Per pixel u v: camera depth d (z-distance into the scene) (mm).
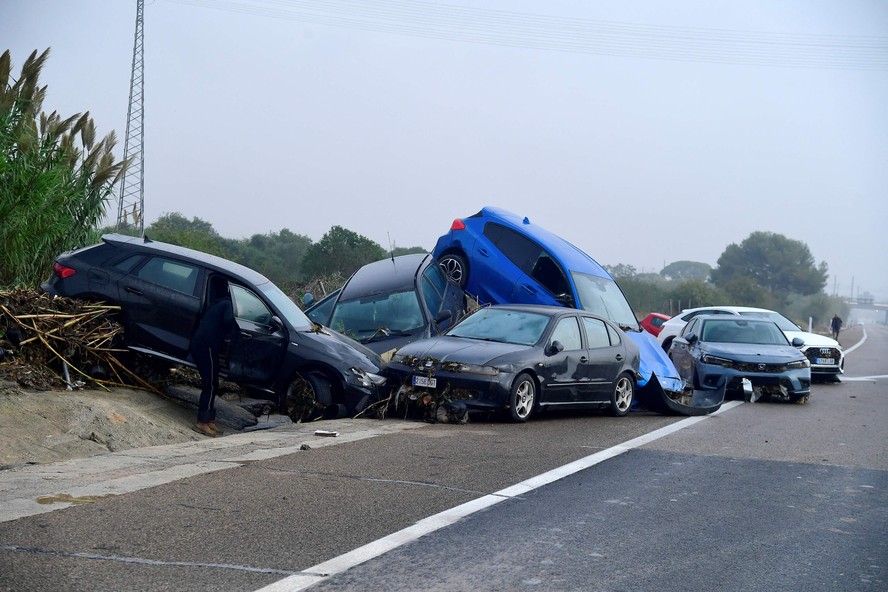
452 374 11094
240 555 5145
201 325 10039
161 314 10742
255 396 12148
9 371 9453
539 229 17281
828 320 130625
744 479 8164
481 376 11039
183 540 5395
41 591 4383
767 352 16469
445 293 15523
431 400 11117
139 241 11320
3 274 13406
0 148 13438
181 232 29156
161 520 5820
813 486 7961
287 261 42281
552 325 12234
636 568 5234
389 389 11492
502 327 12453
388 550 5367
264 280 11656
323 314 14625
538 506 6695
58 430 8492
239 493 6676
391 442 9359
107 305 10773
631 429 11445
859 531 6379
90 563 4871
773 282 127688
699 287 67562
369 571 4953
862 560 5621
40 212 13422
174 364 11031
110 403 9562
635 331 15508
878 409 15312
